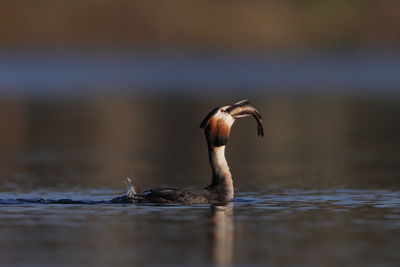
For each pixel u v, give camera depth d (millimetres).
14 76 60781
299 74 63406
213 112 15438
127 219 13586
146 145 27375
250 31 73000
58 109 40031
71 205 15039
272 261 10836
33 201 15586
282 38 73312
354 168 21578
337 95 47656
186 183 19078
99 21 72438
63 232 12617
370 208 14867
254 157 24266
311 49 72500
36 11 71812
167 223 13250
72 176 20172
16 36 70750
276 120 35438
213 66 67250
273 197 16297
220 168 15375
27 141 28562
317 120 35188
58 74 62469
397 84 55219
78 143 28016
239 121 35750
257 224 13203
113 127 33000
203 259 10938
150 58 69625
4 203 15344
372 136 29656
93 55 69500
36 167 21938
